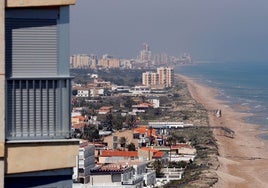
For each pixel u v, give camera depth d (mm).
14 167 46125
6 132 46375
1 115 45594
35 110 46844
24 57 46656
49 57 46938
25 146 46312
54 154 46812
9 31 46375
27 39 46625
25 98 46719
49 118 47062
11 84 46469
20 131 46656
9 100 46500
